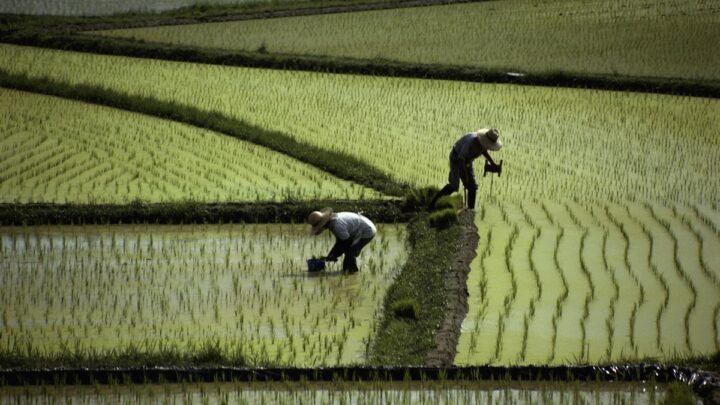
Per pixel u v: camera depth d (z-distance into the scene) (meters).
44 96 48.41
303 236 28.67
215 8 73.94
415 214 30.11
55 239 28.22
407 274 24.28
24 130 41.41
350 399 17.05
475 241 26.88
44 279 24.62
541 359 18.91
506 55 58.47
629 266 24.91
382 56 58.44
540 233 27.97
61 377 17.78
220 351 19.17
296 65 56.75
